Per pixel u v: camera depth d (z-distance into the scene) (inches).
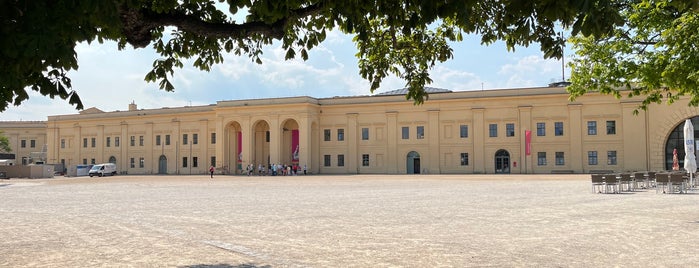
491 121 2647.6
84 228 551.2
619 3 550.6
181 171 3201.3
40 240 467.2
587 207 724.0
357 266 334.6
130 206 842.2
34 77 186.5
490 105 2650.1
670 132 2377.0
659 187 1080.2
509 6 194.9
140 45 273.4
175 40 319.3
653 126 2393.0
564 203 797.9
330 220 598.9
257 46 345.7
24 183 2001.7
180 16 269.1
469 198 936.3
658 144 2384.4
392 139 2805.1
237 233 498.0
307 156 2847.0
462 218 605.0
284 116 2898.6
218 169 3006.9
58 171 3459.6
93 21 173.9
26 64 166.6
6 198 1090.7
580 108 2503.7
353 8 234.5
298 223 572.7
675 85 544.7
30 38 151.9
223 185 1638.8
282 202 889.5
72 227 561.0
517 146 2596.0
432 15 191.6
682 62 504.1
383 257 364.2
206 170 3134.8
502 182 1619.1
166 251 401.7
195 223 584.4
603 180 1045.2
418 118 2770.7
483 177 2103.8
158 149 3270.2
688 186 1138.0
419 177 2183.8
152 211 745.0
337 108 2910.9
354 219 607.2
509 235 462.6
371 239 448.5
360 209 737.0
